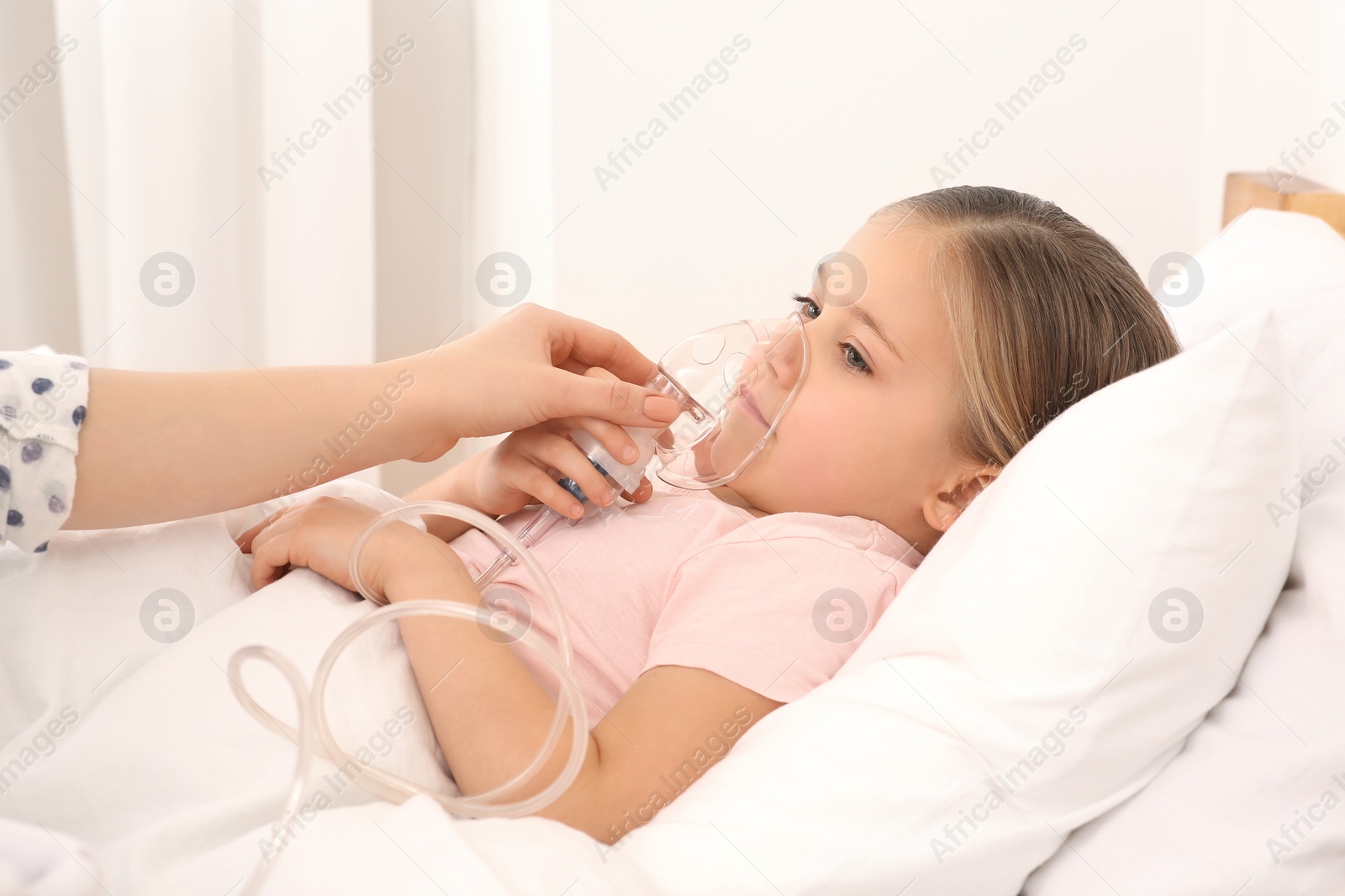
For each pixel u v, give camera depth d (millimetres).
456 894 524
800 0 1918
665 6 1960
